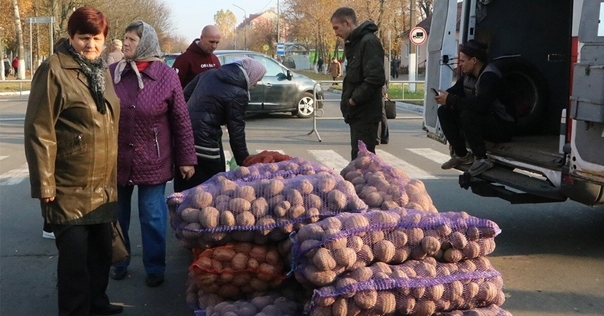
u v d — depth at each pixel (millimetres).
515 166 6230
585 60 5051
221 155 5887
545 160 5816
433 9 7609
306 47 75750
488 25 7664
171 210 3814
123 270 5219
